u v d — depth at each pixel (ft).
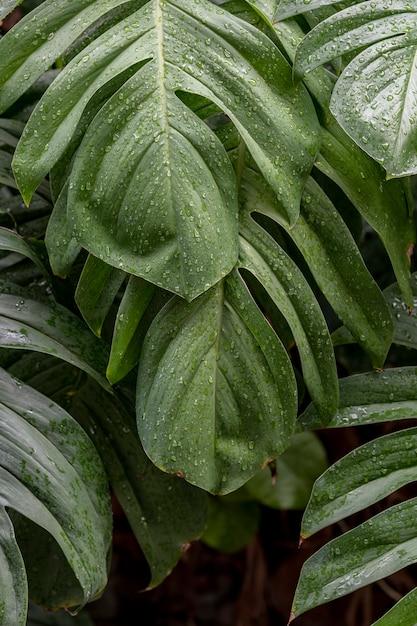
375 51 4.82
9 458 4.79
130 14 5.07
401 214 5.20
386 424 6.97
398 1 4.92
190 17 4.88
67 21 4.92
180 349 4.84
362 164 5.06
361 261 5.05
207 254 4.70
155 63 4.80
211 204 4.73
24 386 4.95
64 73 4.83
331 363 5.00
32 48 4.91
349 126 4.71
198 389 4.83
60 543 4.72
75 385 5.44
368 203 5.06
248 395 4.89
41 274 5.38
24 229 5.51
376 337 5.09
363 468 5.00
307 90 4.99
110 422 5.48
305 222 5.02
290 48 4.93
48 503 4.77
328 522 4.93
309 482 6.67
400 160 4.67
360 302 5.08
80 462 4.93
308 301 4.96
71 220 4.79
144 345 4.89
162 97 4.76
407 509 4.92
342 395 5.12
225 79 4.82
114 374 4.90
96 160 4.77
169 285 4.67
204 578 8.63
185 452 4.80
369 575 4.84
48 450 4.84
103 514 4.95
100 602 8.48
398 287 5.33
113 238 4.75
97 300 4.99
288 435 4.94
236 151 5.00
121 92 4.77
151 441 4.81
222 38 4.86
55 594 5.50
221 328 4.88
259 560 7.80
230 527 6.98
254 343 4.89
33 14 4.93
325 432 7.08
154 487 5.53
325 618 7.80
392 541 4.89
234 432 4.89
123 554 8.51
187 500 5.57
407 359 6.09
